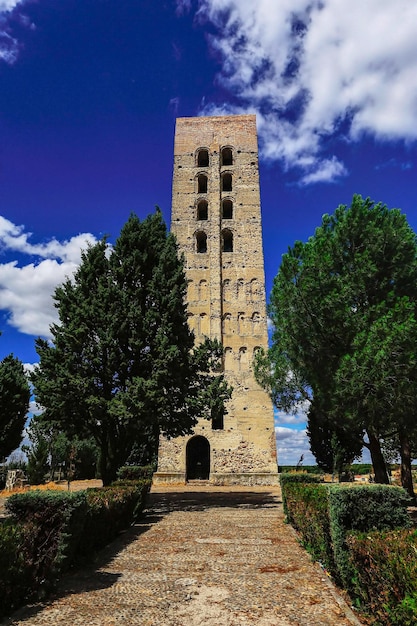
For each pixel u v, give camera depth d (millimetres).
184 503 20109
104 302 19125
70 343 18203
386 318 13086
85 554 8844
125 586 7418
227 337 32594
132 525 13812
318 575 7961
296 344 16109
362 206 16047
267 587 7285
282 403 18516
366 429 15445
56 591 7086
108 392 19109
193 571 8328
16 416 21656
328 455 30859
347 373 13109
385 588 5043
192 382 21609
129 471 28812
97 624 5777
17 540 6430
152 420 17938
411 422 14445
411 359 12367
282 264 16344
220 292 33406
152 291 20016
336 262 15805
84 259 20938
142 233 21234
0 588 5961
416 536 5461
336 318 14219
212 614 6113
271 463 29656
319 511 8562
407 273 15305
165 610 6273
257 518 15250
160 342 18797
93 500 10117
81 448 38688
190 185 37062
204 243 37594
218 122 38969
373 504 7090
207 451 32406
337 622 5793
